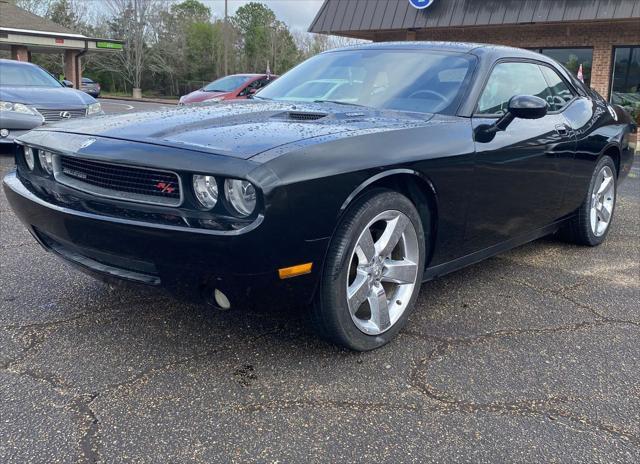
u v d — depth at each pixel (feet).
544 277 13.66
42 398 8.01
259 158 7.73
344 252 8.63
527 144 11.89
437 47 12.66
